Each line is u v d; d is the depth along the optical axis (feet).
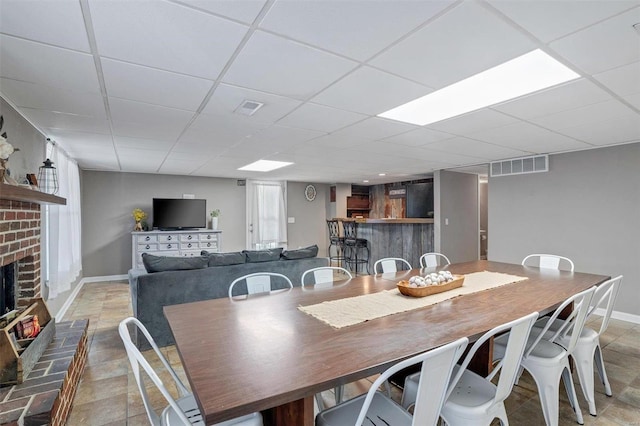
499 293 7.39
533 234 16.19
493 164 17.87
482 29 5.09
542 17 4.77
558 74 6.79
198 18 4.77
